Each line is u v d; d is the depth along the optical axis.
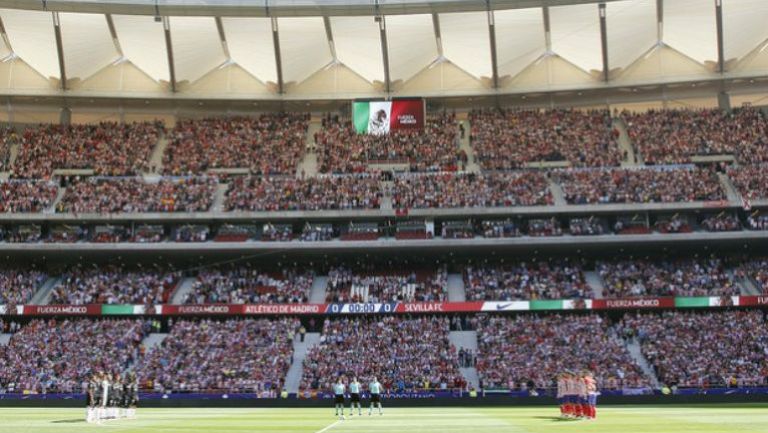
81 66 75.31
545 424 26.06
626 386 50.22
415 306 60.50
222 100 78.94
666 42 74.19
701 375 51.47
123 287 63.97
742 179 65.31
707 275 62.00
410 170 71.75
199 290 63.16
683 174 66.88
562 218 66.88
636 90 78.81
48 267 69.06
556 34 72.44
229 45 74.69
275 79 77.19
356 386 36.69
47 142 74.81
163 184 69.56
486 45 73.44
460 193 66.44
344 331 58.72
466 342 58.50
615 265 65.19
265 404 50.88
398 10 67.12
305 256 67.38
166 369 54.44
